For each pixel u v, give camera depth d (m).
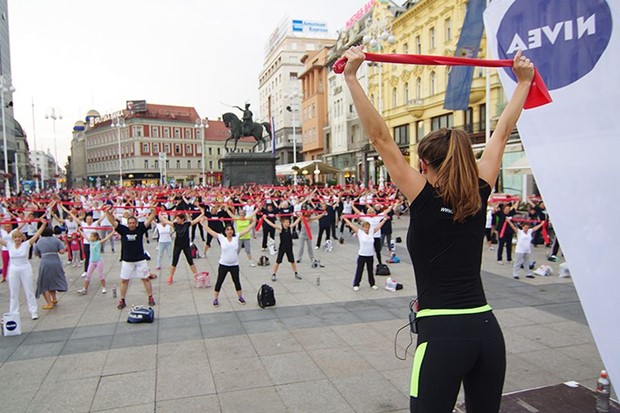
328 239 16.23
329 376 5.64
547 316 7.98
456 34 31.33
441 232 1.88
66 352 6.58
